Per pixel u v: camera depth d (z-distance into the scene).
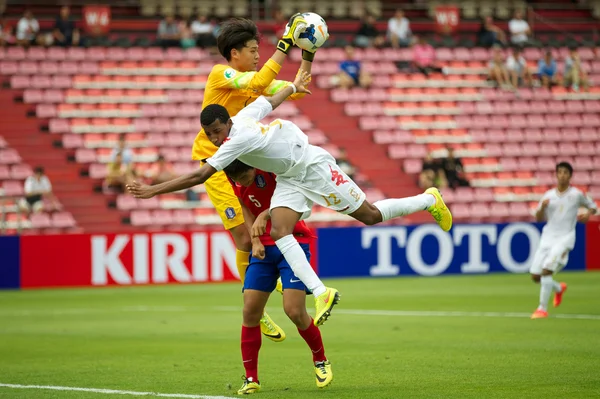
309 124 80.06
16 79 77.19
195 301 48.50
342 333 33.78
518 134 83.94
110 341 32.62
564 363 25.16
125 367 25.91
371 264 61.81
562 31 98.81
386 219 23.20
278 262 21.19
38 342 32.53
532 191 79.88
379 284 56.66
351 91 83.06
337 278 61.16
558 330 33.47
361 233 61.72
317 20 23.23
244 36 24.16
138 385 22.48
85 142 74.25
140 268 58.12
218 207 25.55
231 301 48.38
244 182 21.19
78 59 80.12
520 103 86.31
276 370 25.09
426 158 76.12
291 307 20.92
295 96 24.03
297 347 30.48
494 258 63.50
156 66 81.19
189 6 90.31
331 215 72.69
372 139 80.31
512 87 87.12
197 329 36.28
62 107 76.19
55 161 72.44
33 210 66.00
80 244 57.53
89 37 83.06
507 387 21.28
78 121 75.44
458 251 62.94
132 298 50.50
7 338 33.84
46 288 57.00
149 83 79.50
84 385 22.61
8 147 72.69
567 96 87.81
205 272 59.03
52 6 88.62
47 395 21.03
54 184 70.62
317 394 20.72
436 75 87.19
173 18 89.00
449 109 84.38
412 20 96.00
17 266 56.66
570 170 37.97
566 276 60.62
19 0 87.81
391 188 76.62
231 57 24.34
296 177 21.14
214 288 56.16
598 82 90.81
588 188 82.56
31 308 45.75
